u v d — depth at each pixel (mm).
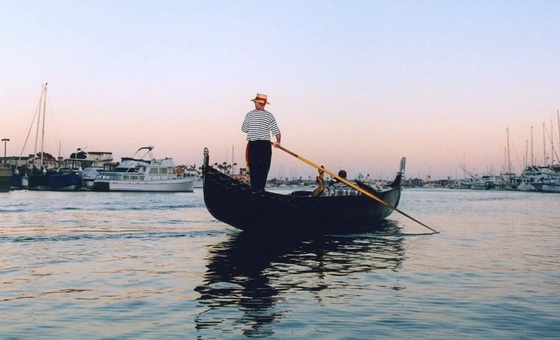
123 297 6555
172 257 10055
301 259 10000
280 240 13516
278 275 8219
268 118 13516
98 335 4969
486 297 6770
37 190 69688
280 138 13727
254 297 6617
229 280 7742
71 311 5844
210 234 14555
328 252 11141
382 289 7227
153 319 5539
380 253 11070
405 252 11305
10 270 8469
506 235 15906
